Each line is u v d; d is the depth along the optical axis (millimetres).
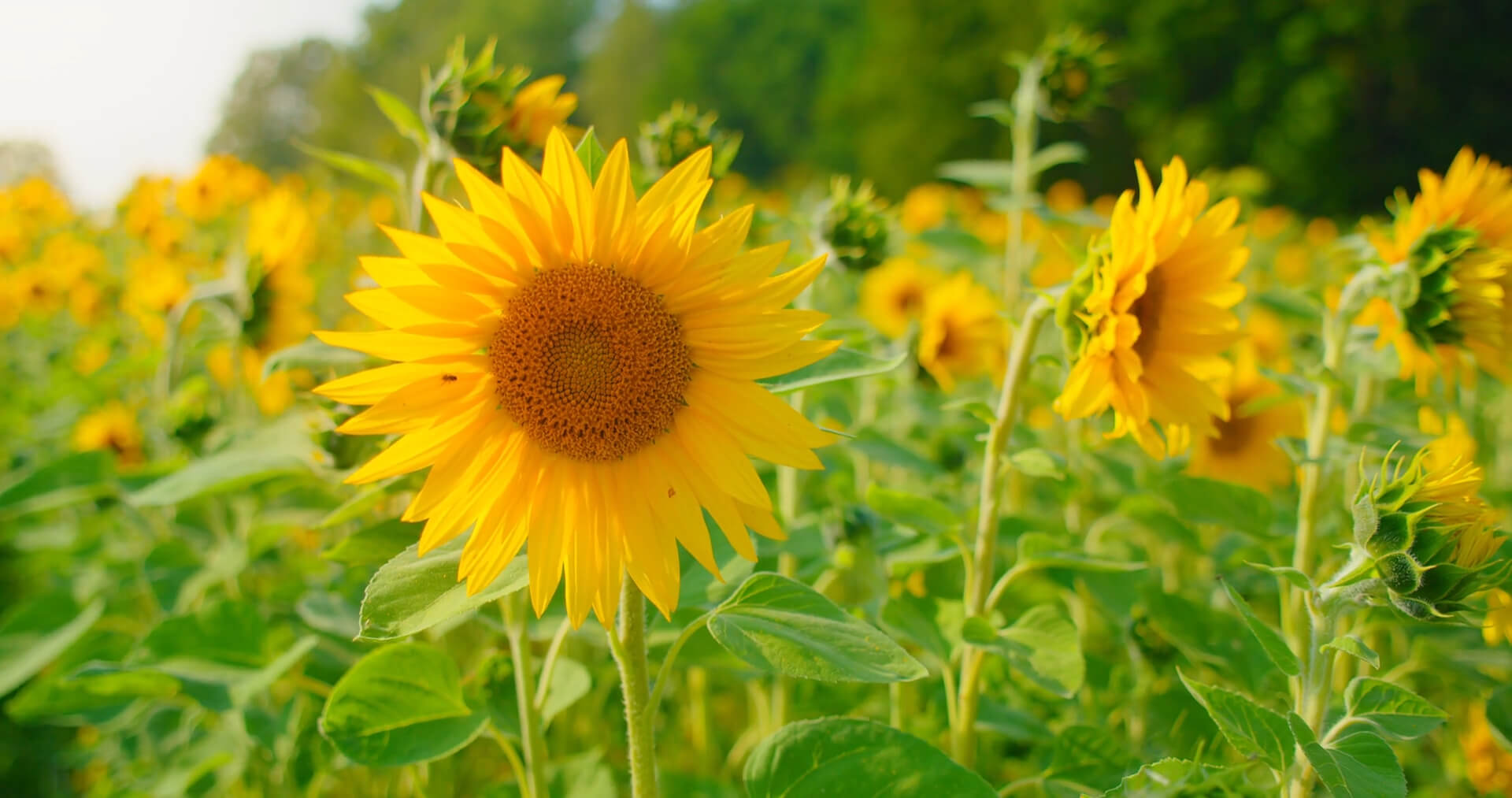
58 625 1114
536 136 845
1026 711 975
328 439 838
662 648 882
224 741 994
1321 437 932
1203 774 585
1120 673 1015
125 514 1171
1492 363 863
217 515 1229
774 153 19281
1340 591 681
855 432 1092
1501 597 760
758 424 678
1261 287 2188
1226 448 1182
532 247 666
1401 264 872
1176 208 761
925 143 11656
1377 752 643
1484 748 1015
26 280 2186
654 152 1012
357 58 19625
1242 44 8883
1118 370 763
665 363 677
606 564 679
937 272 1946
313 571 1229
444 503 668
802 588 679
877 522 979
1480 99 8461
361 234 2684
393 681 720
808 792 664
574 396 669
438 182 847
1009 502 1349
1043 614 814
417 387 665
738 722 1368
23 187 2807
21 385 2168
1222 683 977
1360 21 8289
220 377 1495
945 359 1487
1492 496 1082
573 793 882
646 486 686
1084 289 773
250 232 1106
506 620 791
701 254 675
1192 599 1042
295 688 975
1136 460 1454
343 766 959
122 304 1818
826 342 676
